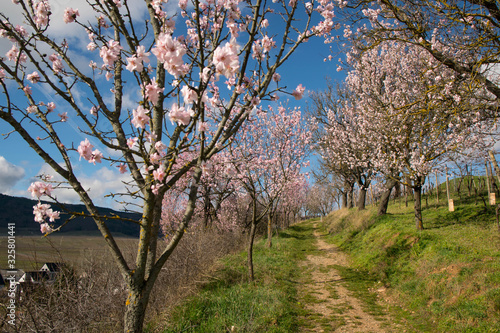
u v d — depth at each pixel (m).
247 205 20.89
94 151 2.41
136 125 2.28
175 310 6.10
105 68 3.27
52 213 2.35
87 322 4.14
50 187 2.36
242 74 2.89
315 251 16.06
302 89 3.11
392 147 11.66
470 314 5.26
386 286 8.80
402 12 6.29
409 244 10.35
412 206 18.41
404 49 11.70
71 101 2.49
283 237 22.14
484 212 11.77
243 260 11.77
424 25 6.13
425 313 6.24
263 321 5.81
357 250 13.73
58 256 4.44
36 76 2.84
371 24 7.41
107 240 2.59
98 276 5.11
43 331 3.74
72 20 2.63
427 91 6.29
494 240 8.13
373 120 12.98
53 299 4.04
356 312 7.02
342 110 18.61
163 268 7.39
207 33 3.12
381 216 15.49
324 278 10.36
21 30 3.25
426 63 8.15
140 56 2.30
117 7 3.15
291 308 7.07
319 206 47.91
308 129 13.82
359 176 19.69
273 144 12.69
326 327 6.09
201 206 16.55
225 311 6.18
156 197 2.87
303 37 3.16
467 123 7.52
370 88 14.22
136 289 2.64
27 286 3.88
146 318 5.77
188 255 7.92
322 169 23.89
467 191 18.20
